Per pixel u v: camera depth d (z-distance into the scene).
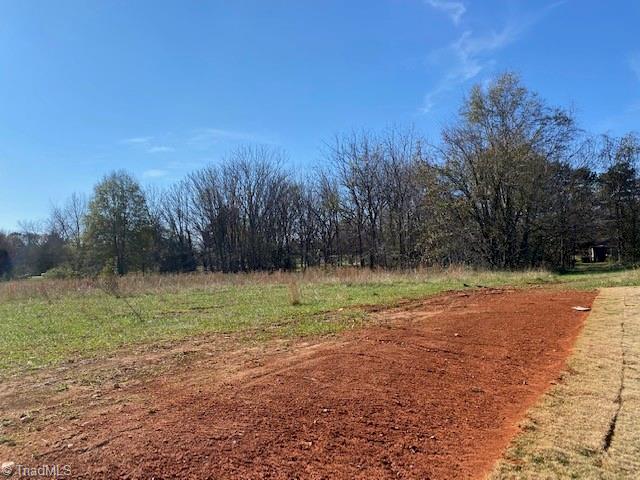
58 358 7.26
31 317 12.46
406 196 36.75
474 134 29.38
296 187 47.97
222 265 48.50
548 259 32.81
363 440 4.09
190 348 7.62
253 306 13.05
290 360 6.57
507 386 5.57
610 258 40.00
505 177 28.59
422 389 5.40
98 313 12.68
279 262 48.19
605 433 4.18
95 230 45.97
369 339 7.87
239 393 5.18
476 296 14.19
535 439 4.10
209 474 3.48
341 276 22.42
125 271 46.31
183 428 4.25
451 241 30.30
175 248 50.47
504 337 8.07
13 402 5.14
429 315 10.51
